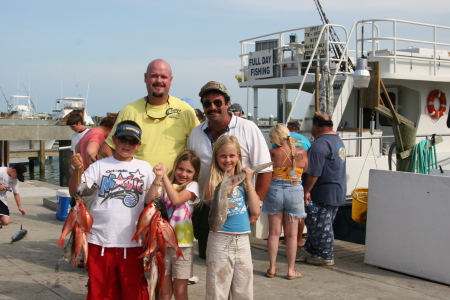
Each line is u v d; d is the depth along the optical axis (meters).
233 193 3.85
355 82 7.81
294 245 5.43
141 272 3.71
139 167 3.75
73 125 7.28
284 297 4.87
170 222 3.94
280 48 11.12
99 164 3.71
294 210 5.37
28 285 5.05
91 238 3.65
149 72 4.30
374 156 9.70
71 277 5.36
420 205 5.42
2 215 8.12
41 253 6.39
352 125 11.31
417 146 7.94
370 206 5.94
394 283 5.31
